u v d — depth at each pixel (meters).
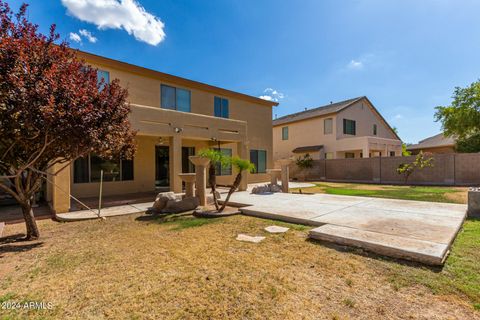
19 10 5.08
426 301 2.73
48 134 4.80
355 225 5.48
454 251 4.11
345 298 2.82
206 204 9.16
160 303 2.80
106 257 4.25
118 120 6.30
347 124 25.53
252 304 2.74
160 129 10.34
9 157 5.41
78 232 5.99
